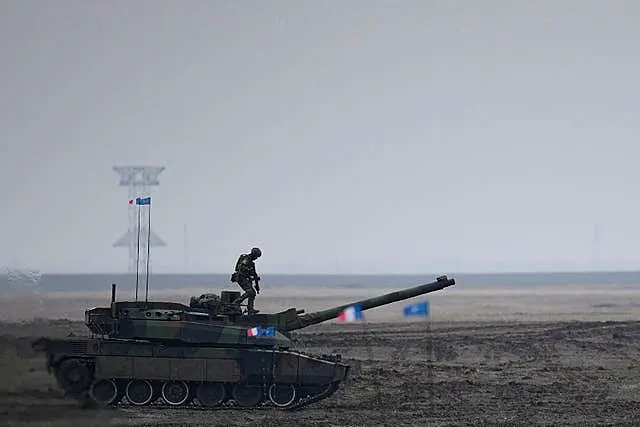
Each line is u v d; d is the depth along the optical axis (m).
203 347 154.88
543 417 151.62
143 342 155.12
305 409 158.00
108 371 152.62
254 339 155.50
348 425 142.88
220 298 163.12
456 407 161.25
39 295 198.25
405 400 169.00
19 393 142.62
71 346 153.38
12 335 155.00
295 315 163.38
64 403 144.12
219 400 156.12
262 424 141.88
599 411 158.00
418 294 163.88
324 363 155.38
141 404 155.25
